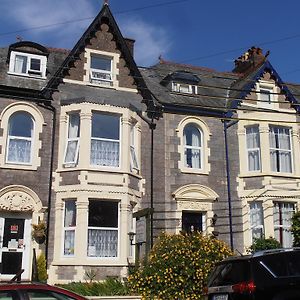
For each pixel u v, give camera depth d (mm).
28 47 19922
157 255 14164
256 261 10125
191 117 21125
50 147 18500
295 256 10297
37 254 17312
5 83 18781
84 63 19875
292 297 9773
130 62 20500
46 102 18828
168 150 20344
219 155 21141
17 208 17500
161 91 21891
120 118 19109
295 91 25984
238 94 22188
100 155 18469
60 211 17859
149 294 13633
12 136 18297
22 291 8625
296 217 19719
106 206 18266
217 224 20234
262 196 20641
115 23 20672
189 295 13578
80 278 16891
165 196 19766
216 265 11367
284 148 21938
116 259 17750
